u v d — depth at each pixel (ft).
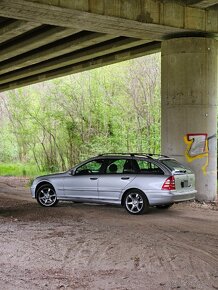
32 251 29.35
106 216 43.45
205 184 54.65
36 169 128.98
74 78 118.93
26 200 60.49
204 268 25.12
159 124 105.81
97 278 23.43
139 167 45.37
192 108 54.34
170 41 55.67
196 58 54.44
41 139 130.72
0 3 43.34
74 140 120.67
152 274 24.04
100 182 46.96
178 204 52.08
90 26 52.54
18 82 114.11
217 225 38.63
